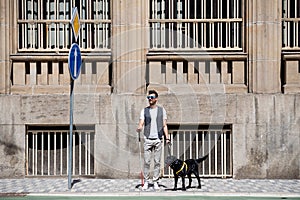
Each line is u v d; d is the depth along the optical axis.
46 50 13.95
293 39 13.77
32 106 13.47
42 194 11.43
